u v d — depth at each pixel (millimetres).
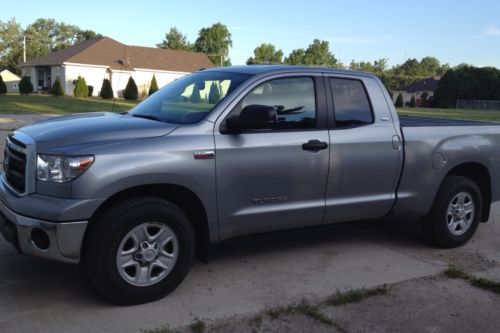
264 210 4695
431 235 5883
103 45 52344
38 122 4719
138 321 3885
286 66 5055
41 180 3914
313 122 4945
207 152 4312
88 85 47594
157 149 4113
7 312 3943
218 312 4070
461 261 5535
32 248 3922
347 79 5266
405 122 6141
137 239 4086
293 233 6227
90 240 3961
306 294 4477
